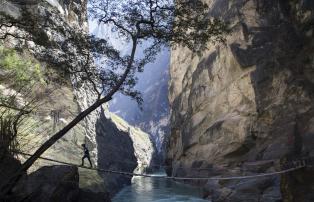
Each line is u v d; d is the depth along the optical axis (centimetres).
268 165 2684
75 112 2806
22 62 1969
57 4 3175
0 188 1090
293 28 3231
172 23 1412
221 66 3759
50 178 1497
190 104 4344
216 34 1464
